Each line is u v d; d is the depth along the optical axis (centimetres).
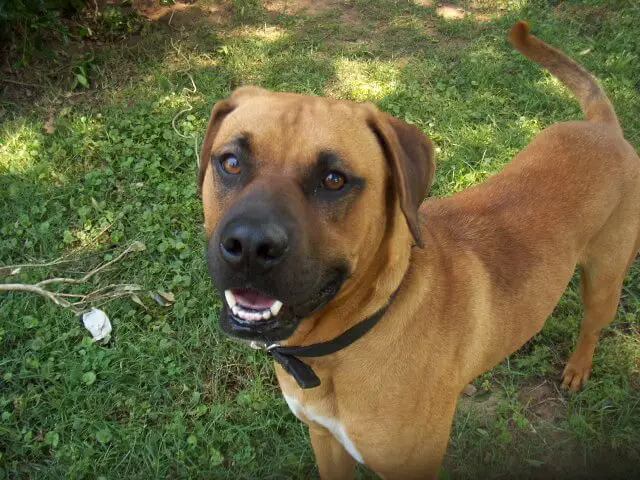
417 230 44
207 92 114
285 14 139
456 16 139
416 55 125
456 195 62
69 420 69
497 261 56
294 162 41
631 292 83
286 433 70
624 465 67
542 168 61
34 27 114
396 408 48
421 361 48
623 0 137
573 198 59
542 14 136
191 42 128
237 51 124
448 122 107
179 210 91
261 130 42
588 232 60
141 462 67
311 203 41
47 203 93
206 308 79
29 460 67
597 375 75
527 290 57
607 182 61
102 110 111
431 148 47
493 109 110
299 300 40
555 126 66
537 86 114
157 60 122
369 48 127
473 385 74
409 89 114
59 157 100
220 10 139
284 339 43
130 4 134
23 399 70
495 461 67
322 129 42
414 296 48
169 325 78
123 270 84
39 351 75
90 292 82
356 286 46
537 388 75
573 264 60
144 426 69
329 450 59
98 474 65
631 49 124
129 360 74
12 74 116
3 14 105
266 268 38
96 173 97
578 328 78
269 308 42
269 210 38
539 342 79
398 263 46
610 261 65
